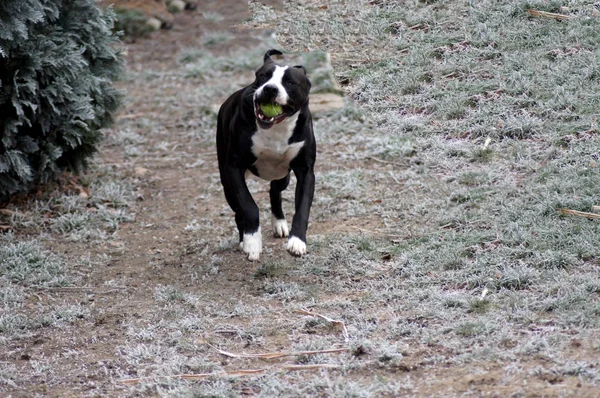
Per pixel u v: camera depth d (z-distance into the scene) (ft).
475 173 37.35
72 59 36.68
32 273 31.94
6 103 36.47
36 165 38.50
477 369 22.54
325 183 39.06
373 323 26.40
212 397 22.47
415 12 52.01
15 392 23.70
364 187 38.50
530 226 31.81
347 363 23.77
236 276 31.37
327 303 28.14
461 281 28.63
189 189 40.55
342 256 31.86
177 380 23.68
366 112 45.32
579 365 21.75
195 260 33.14
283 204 38.11
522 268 28.63
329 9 55.31
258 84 30.32
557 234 30.63
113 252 34.32
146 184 41.24
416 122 43.11
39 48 36.47
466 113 42.57
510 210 33.12
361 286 29.55
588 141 37.52
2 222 36.78
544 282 27.68
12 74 36.14
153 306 29.22
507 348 23.58
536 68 43.88
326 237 33.71
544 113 40.73
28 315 28.81
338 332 26.07
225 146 32.89
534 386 21.24
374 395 21.91
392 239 33.19
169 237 35.63
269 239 34.73
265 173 32.58
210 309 28.53
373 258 31.53
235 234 35.40
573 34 45.55
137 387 23.57
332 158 42.09
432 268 30.01
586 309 25.03
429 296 27.71
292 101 29.68
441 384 22.08
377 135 43.29
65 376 24.54
